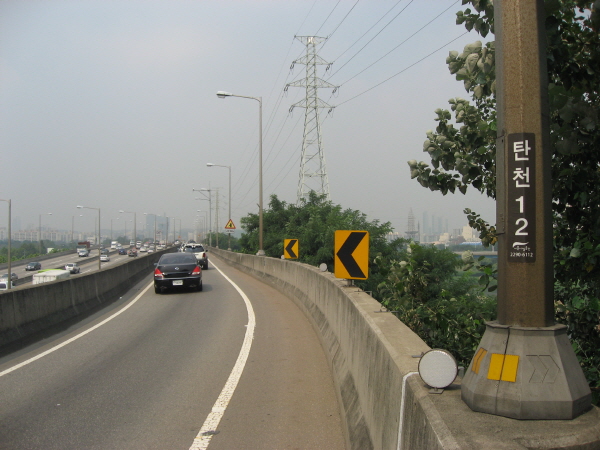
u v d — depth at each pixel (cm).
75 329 1236
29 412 610
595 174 416
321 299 1102
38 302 1180
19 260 8238
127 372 803
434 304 727
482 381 238
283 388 704
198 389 705
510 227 248
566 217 432
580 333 459
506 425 219
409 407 277
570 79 394
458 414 233
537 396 224
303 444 505
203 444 507
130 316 1448
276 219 4147
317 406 625
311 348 960
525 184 246
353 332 572
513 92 251
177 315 1445
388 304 771
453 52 475
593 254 413
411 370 305
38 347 1014
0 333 977
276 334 1115
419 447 246
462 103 532
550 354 233
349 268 816
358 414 466
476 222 575
